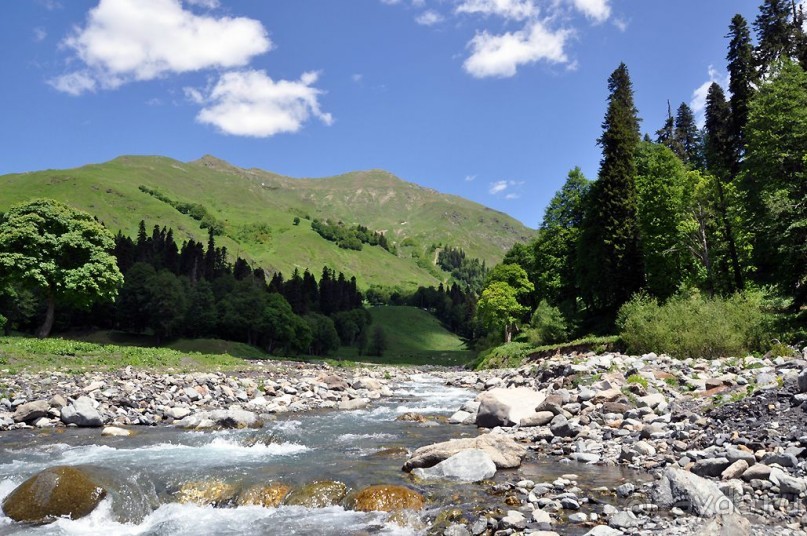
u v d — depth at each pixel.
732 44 56.28
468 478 11.23
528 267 77.94
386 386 35.81
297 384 31.59
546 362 32.56
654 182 49.66
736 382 18.11
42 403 19.11
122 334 86.88
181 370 32.56
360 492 10.27
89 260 42.66
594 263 49.94
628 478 10.84
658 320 29.50
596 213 51.91
